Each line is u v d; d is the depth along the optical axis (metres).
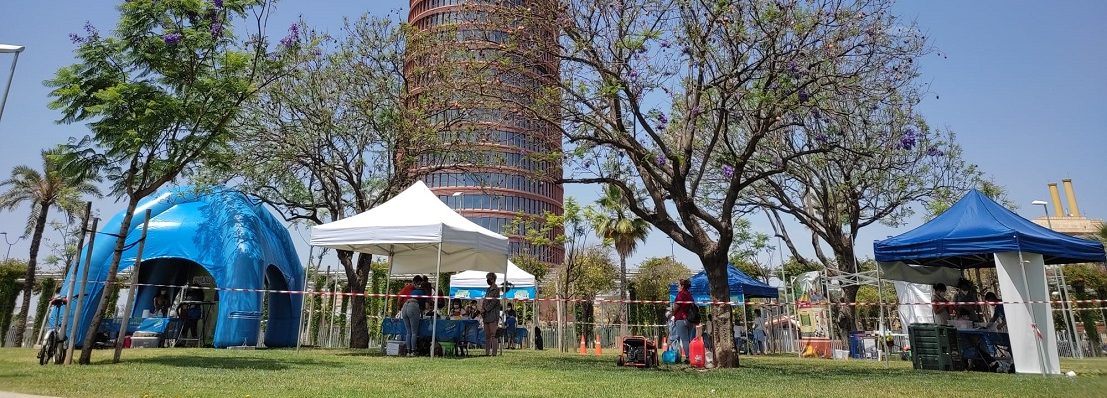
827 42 11.21
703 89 11.66
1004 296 10.55
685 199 12.28
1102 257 10.88
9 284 30.39
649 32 11.55
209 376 6.98
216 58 9.84
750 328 23.91
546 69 13.02
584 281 36.19
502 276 23.53
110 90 8.68
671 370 10.12
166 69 9.39
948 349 10.92
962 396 6.23
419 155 19.06
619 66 12.06
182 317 17.03
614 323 30.64
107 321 15.83
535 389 6.28
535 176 13.69
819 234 22.81
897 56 11.66
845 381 8.00
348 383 6.52
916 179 22.27
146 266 19.45
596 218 31.38
